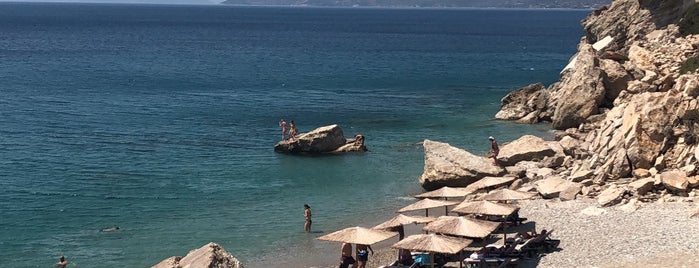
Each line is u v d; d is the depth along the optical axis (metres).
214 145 62.88
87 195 46.38
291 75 123.69
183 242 37.53
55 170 52.91
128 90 102.06
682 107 42.56
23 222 40.56
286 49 189.62
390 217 41.81
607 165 43.09
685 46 70.06
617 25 93.75
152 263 34.47
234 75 123.44
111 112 81.50
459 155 48.00
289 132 63.91
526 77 120.12
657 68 67.25
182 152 59.78
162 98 93.88
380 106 86.62
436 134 67.69
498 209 33.62
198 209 43.53
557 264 30.03
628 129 44.41
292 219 41.62
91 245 36.91
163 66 139.50
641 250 30.05
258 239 38.06
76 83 109.88
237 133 68.94
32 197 45.69
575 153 49.69
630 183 40.28
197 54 170.75
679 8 84.19
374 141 64.81
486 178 41.66
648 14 88.38
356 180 50.69
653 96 44.78
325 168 54.22
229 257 27.95
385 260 34.69
